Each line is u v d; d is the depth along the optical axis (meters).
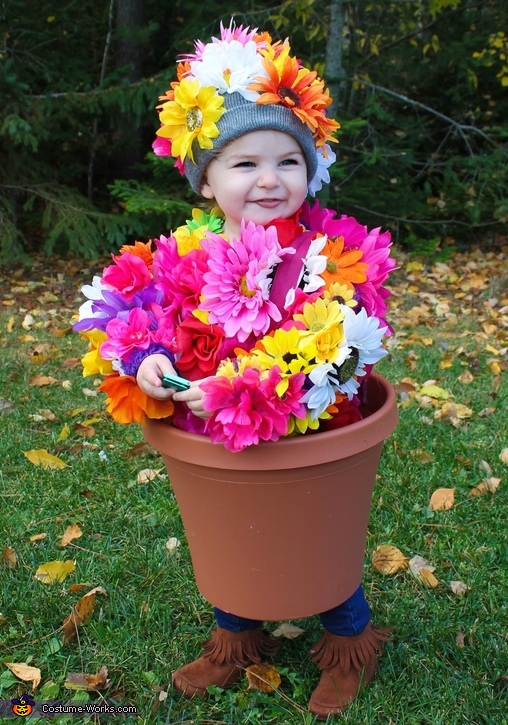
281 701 1.71
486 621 1.93
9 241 5.39
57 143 5.98
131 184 6.16
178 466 1.47
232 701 1.71
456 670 1.77
